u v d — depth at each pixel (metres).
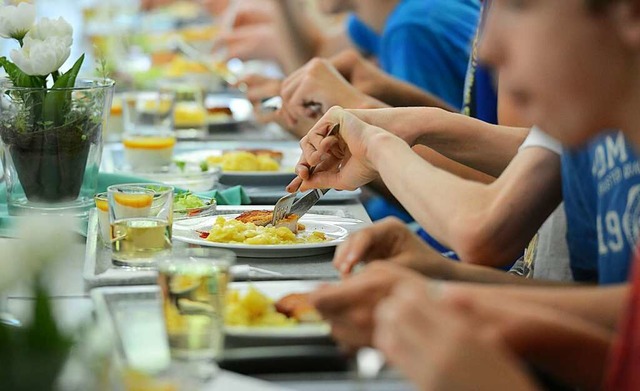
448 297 1.19
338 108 1.99
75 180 2.16
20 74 2.10
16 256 1.10
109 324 1.33
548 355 1.21
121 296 1.48
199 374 1.24
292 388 1.21
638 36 1.16
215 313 1.30
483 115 2.66
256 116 3.56
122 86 4.71
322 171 2.03
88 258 1.75
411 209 1.76
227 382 1.22
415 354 1.01
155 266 1.72
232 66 5.21
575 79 1.19
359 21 4.31
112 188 1.81
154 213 1.77
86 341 1.12
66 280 1.67
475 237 1.69
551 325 1.19
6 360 1.07
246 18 4.74
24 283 1.11
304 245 1.83
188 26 7.12
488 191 1.74
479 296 1.24
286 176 2.66
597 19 1.17
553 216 1.92
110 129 3.63
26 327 1.09
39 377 1.08
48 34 2.15
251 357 1.28
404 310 1.02
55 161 2.12
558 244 1.92
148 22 7.14
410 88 3.16
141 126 3.46
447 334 0.99
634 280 1.18
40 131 2.09
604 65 1.19
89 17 6.24
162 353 1.30
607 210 1.64
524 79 1.22
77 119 2.12
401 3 3.66
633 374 1.15
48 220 1.13
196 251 1.48
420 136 2.08
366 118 2.06
